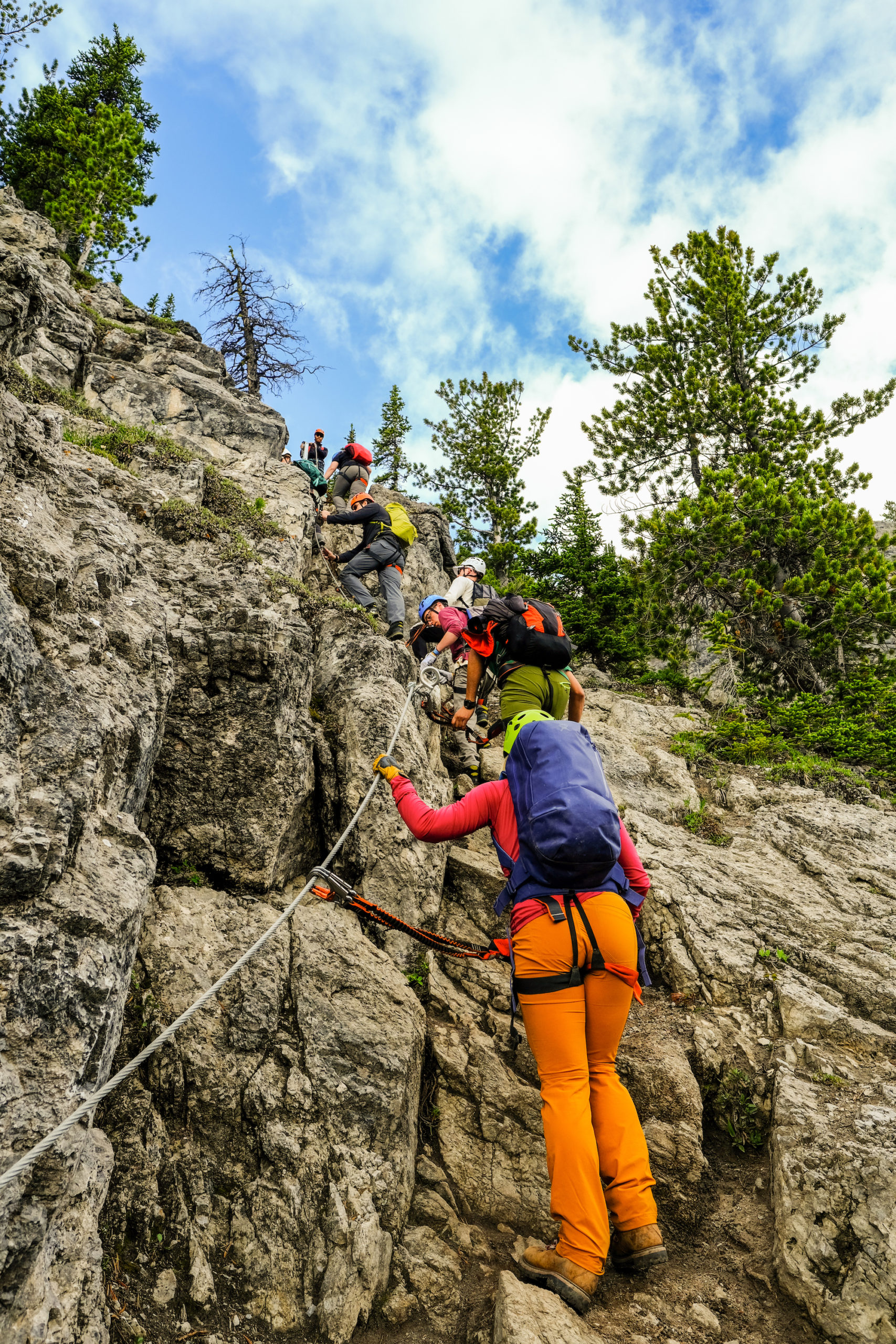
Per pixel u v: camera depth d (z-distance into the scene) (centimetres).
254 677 456
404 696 562
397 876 487
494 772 692
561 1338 314
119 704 357
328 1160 364
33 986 271
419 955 486
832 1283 366
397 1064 395
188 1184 347
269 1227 345
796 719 938
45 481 419
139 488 543
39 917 284
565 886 371
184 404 834
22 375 517
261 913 426
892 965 517
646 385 2017
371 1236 350
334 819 502
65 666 347
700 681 1301
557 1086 366
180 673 445
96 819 333
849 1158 389
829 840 646
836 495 1670
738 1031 490
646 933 557
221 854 436
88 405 666
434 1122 430
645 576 1636
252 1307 331
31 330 403
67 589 371
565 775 378
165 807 434
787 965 523
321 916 446
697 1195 420
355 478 962
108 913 304
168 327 1020
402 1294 355
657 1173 421
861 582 1425
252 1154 362
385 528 801
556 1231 400
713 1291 382
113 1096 350
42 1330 240
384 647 586
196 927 404
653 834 646
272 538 639
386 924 413
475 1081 440
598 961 367
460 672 754
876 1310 352
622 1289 378
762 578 1594
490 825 415
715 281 1994
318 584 797
